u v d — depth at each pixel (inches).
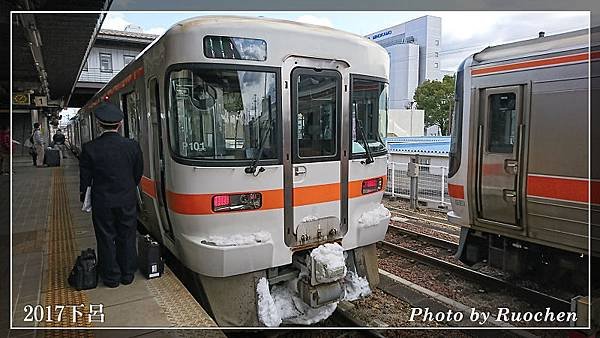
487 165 224.4
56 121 1475.1
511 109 213.0
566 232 194.9
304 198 165.8
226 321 156.5
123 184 157.6
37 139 714.8
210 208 149.9
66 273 179.0
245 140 155.1
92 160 154.7
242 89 152.8
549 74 195.6
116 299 149.7
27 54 414.9
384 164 195.0
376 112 188.7
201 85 147.5
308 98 165.3
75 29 328.5
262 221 158.1
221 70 149.1
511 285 216.4
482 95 226.4
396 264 267.0
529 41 209.0
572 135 188.1
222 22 149.3
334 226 174.9
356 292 185.8
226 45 149.5
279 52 157.3
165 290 157.6
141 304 145.6
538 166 201.2
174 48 148.6
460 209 243.0
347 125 175.6
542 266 214.7
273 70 156.8
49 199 370.9
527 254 219.5
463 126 236.8
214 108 150.1
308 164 165.9
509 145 214.2
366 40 183.0
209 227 150.9
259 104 155.9
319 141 169.8
